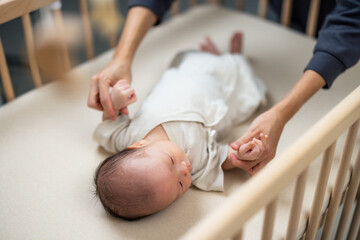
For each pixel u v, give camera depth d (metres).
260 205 0.52
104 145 0.92
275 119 0.81
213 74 1.08
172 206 0.81
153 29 1.37
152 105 0.93
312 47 1.25
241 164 0.80
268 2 1.50
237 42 1.21
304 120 1.00
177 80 1.00
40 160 0.92
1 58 1.02
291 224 0.69
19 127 1.00
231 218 0.49
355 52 0.85
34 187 0.86
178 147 0.83
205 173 0.85
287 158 0.56
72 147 0.95
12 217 0.79
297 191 0.63
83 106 1.07
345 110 0.64
